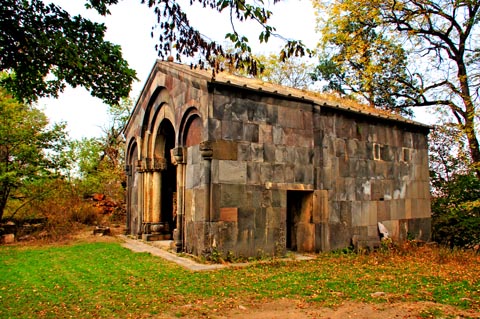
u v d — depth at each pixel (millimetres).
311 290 7555
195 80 11172
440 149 20391
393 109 22625
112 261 10719
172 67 12695
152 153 15289
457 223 17266
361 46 19219
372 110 17047
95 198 23594
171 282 8234
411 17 17562
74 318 5992
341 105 14250
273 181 11547
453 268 10188
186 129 12023
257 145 11328
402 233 15156
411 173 15859
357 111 13609
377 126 14695
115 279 8562
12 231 15977
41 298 7086
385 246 13398
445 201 18297
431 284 8117
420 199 16141
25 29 6348
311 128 12578
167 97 13555
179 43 6496
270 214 11391
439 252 12188
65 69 7559
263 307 6500
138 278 8633
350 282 8258
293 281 8297
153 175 15461
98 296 7215
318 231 12336
